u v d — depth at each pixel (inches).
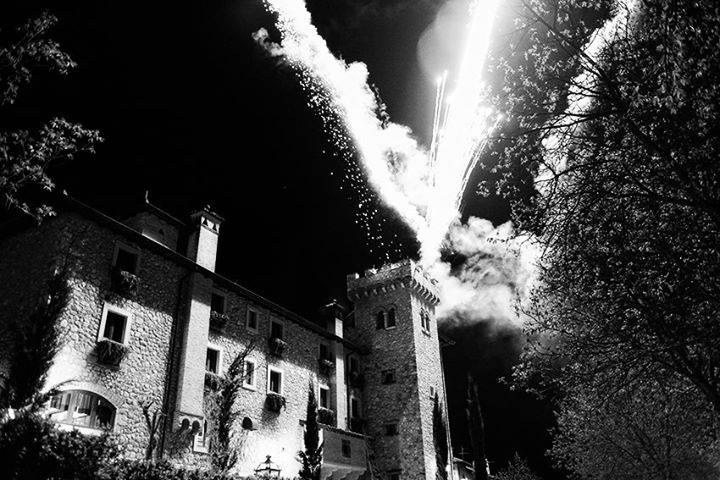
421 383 1456.7
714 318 449.7
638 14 380.5
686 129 341.4
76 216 791.1
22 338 550.3
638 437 970.1
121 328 815.1
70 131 494.9
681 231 413.4
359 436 1290.6
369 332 1583.4
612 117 408.8
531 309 639.1
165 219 1007.6
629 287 462.3
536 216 459.2
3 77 454.3
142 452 776.3
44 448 413.1
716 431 713.0
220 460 769.6
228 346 1018.7
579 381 586.9
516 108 449.7
